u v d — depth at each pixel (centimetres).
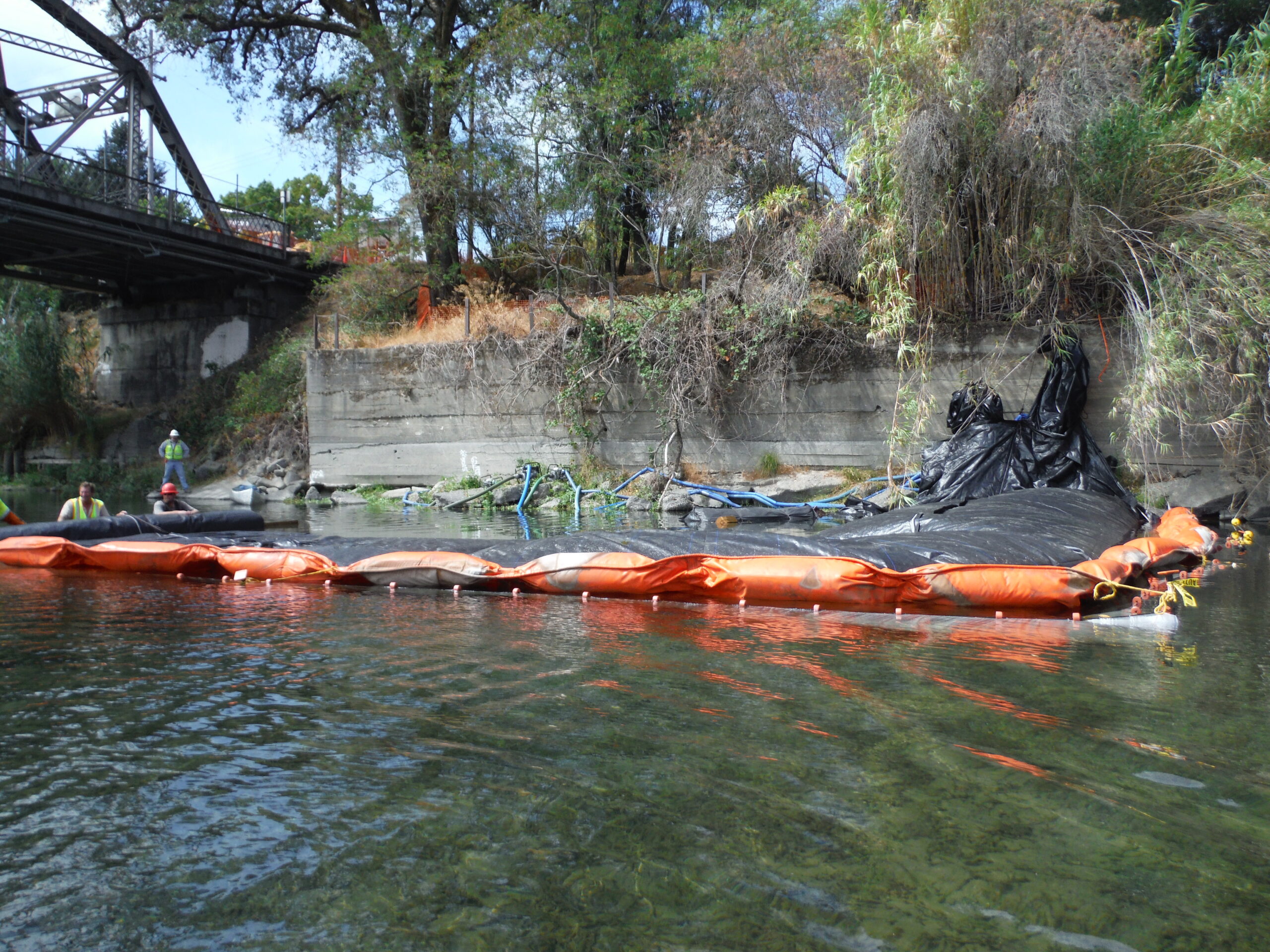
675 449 1459
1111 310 1133
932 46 1042
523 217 1839
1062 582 582
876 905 226
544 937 212
